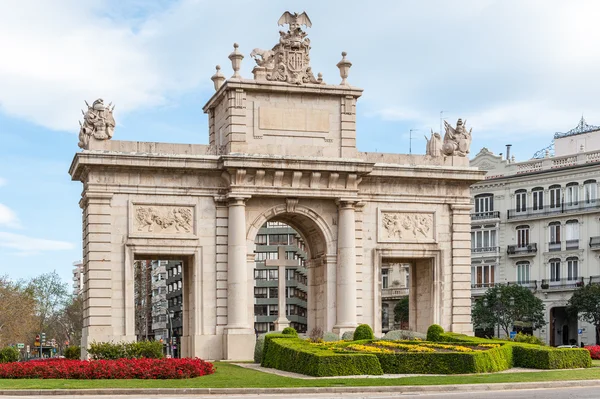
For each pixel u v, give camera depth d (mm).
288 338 58219
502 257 114062
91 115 66375
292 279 154875
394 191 72500
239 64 68688
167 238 67000
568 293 107375
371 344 57781
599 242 104875
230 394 42062
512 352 56125
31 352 162750
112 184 66250
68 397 40875
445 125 75688
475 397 39594
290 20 69875
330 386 42969
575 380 46281
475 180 73562
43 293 164625
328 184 69438
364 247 71438
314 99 70062
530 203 112188
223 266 67938
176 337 159125
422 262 75188
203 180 68188
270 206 69125
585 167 106812
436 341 64000
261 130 68688
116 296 65688
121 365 48719
